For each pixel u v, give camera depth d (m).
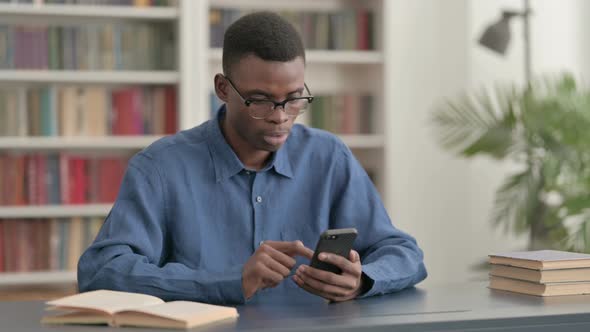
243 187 2.54
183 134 2.59
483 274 5.88
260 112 2.28
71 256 5.13
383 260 2.42
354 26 5.45
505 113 5.14
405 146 5.86
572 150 4.95
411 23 5.86
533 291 2.28
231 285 2.14
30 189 5.06
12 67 5.00
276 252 2.16
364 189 2.71
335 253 2.20
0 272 5.05
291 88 2.28
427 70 5.88
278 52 2.25
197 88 5.09
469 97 5.90
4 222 5.05
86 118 5.10
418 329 1.86
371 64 5.52
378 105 5.43
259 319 1.91
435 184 5.90
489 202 5.97
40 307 2.14
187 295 2.16
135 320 1.84
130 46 5.14
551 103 5.01
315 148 2.68
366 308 2.09
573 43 6.00
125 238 2.34
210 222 2.51
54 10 4.97
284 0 5.54
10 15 5.11
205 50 5.16
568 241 4.61
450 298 2.25
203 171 2.52
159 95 5.18
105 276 2.21
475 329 1.89
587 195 4.74
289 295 2.52
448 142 5.45
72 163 5.12
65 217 5.14
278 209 2.57
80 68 5.08
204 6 5.09
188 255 2.47
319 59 5.33
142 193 2.44
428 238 5.91
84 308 1.87
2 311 2.08
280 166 2.58
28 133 5.05
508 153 5.11
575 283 2.28
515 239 6.00
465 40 5.91
